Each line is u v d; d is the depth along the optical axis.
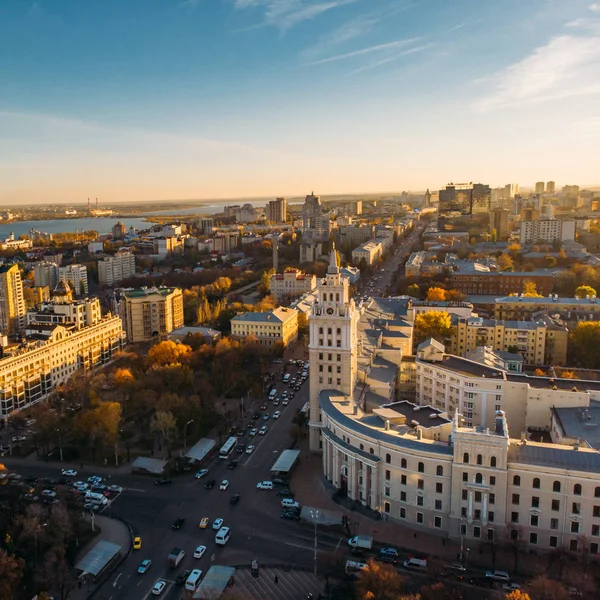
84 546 172.00
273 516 188.25
